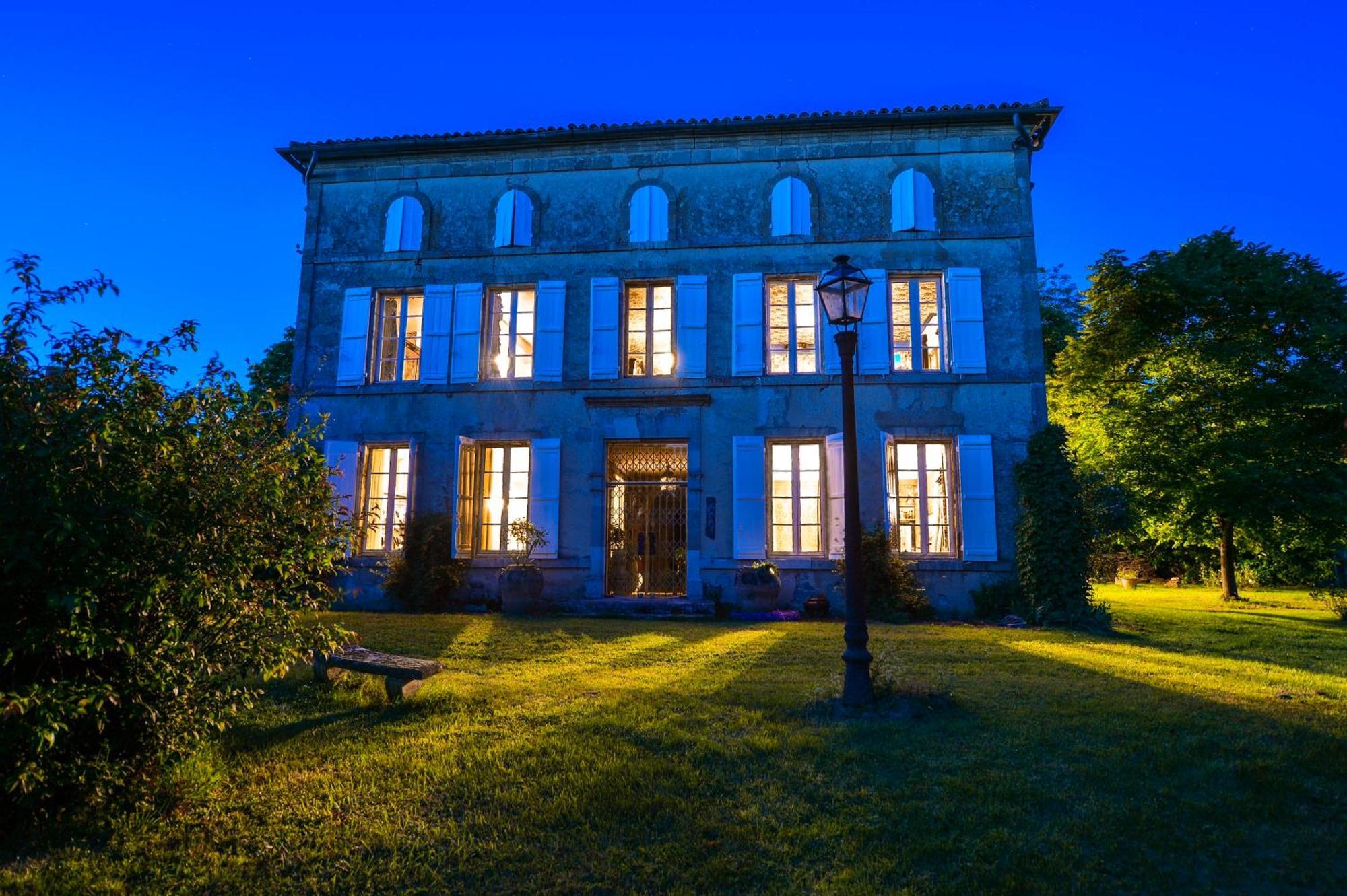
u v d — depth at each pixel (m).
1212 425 14.23
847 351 5.73
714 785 3.92
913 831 3.45
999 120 12.41
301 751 4.47
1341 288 13.37
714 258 12.75
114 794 3.54
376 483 13.00
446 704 5.41
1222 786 3.95
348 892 2.99
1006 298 12.10
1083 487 11.33
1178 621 10.92
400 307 13.66
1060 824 3.53
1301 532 14.06
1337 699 5.56
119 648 3.27
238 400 3.93
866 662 5.25
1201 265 13.98
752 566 11.37
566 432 12.52
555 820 3.54
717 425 12.24
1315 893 3.06
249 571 3.75
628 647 7.79
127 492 3.24
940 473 12.09
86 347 3.43
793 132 12.79
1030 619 10.69
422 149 13.37
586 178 13.21
